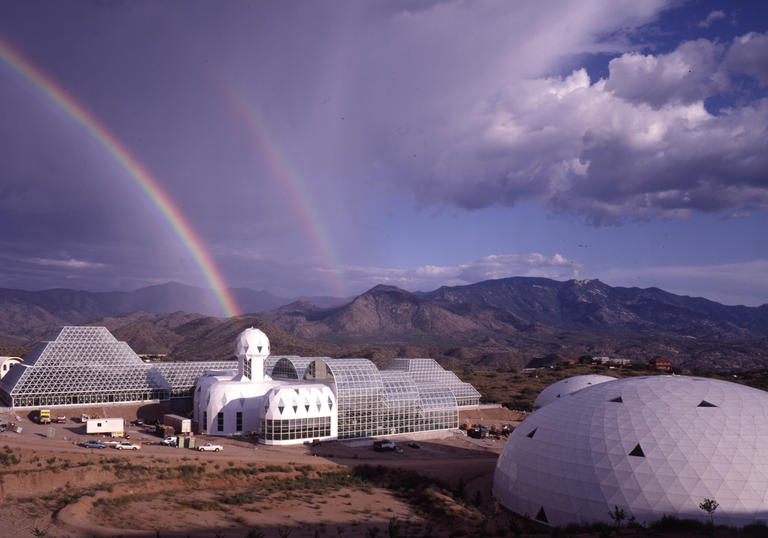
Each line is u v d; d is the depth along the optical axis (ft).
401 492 315.58
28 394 460.96
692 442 248.11
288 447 394.73
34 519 231.50
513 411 613.52
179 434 409.28
